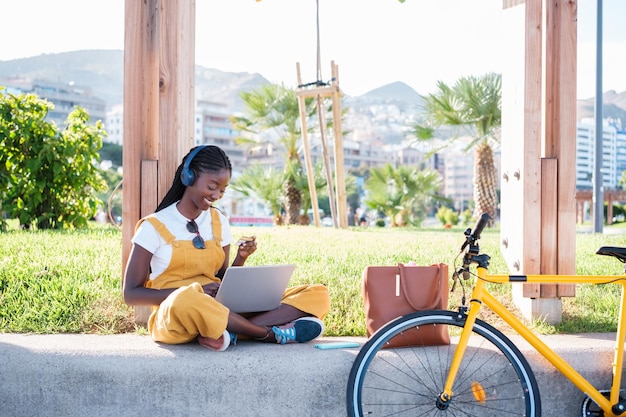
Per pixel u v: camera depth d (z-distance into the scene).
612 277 3.04
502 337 3.01
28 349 3.11
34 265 4.71
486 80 15.07
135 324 3.77
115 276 4.52
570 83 3.83
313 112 17.14
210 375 3.01
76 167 7.70
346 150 156.75
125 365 3.03
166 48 3.76
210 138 161.50
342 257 5.59
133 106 3.73
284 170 16.83
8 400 3.07
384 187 17.98
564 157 3.82
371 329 3.21
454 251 6.12
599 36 14.34
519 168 3.90
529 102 3.80
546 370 3.18
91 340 3.31
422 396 3.09
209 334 3.01
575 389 3.19
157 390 3.03
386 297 3.20
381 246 6.43
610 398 3.06
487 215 2.88
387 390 3.07
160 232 3.19
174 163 3.77
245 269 3.07
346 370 3.03
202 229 3.30
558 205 3.84
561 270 3.84
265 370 3.00
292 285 4.61
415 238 7.37
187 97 3.90
